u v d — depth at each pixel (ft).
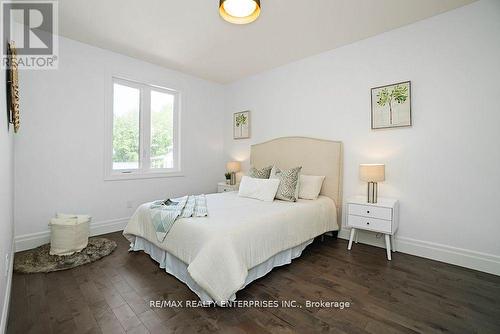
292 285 6.63
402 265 7.87
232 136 15.37
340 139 10.64
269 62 12.20
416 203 8.71
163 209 7.77
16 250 8.61
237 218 6.88
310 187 10.26
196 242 5.99
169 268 7.15
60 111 9.59
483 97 7.47
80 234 8.61
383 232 8.24
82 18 8.34
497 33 7.25
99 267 7.56
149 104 12.65
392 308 5.60
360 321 5.16
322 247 9.52
